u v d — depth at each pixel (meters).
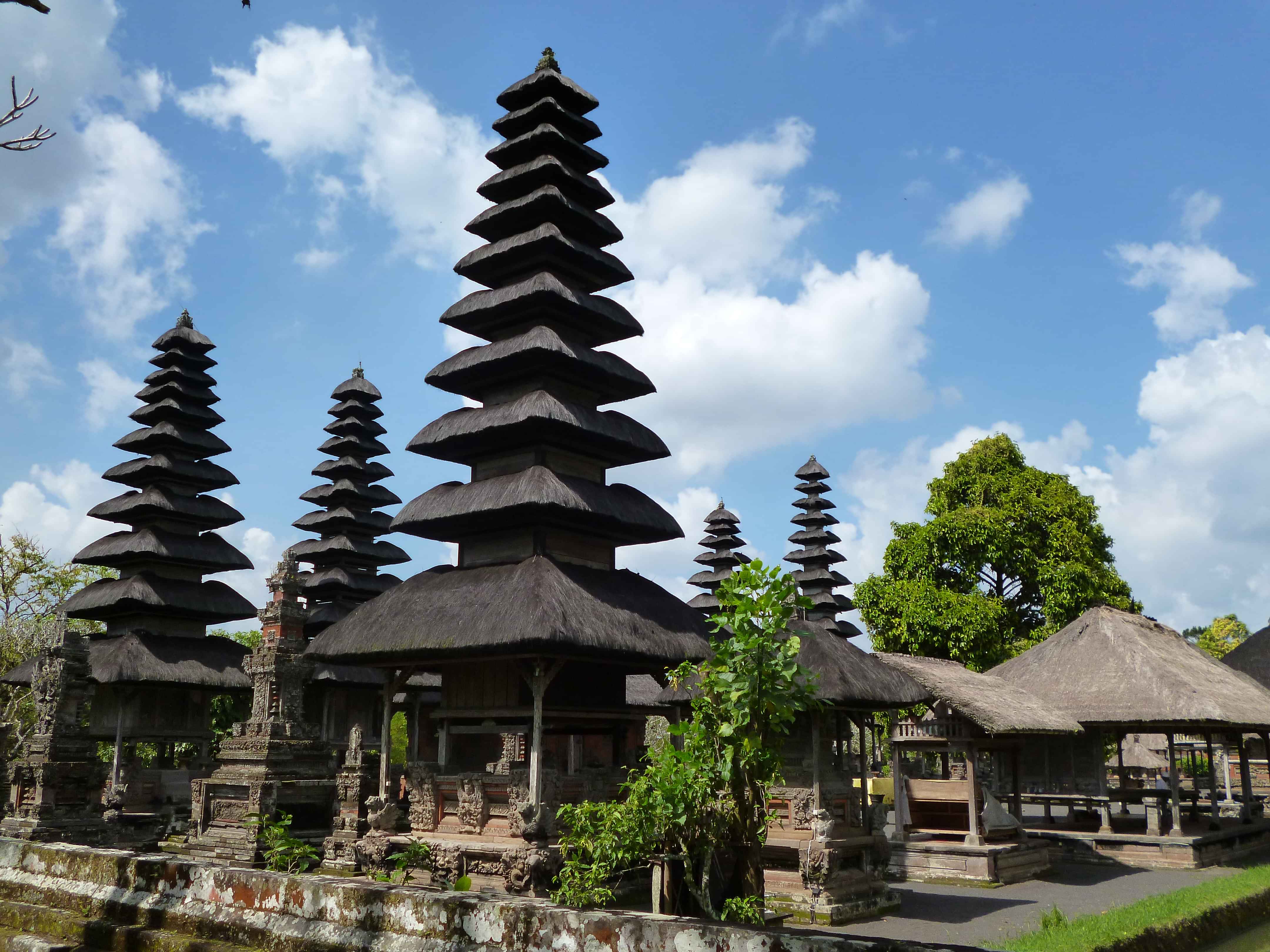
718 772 9.60
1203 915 16.80
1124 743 41.09
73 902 8.99
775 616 9.53
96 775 25.67
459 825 18.06
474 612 17.75
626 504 20.12
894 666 23.91
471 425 19.88
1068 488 44.25
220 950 7.43
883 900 18.45
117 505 35.06
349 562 38.16
